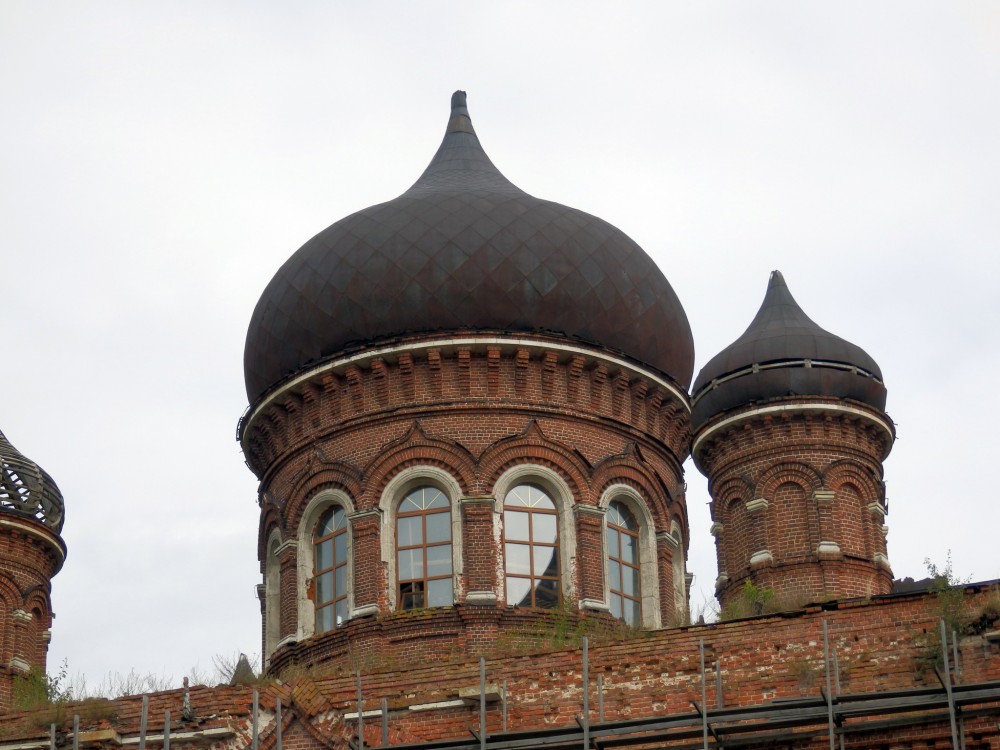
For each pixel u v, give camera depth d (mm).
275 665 50938
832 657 41844
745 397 58688
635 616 51156
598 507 50969
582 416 51688
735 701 42125
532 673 43812
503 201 53188
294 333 52688
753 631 42844
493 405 51094
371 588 49781
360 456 51250
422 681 44594
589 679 43312
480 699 42406
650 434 52938
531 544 50469
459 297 51469
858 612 42344
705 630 43188
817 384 58250
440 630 48906
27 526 55781
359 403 51688
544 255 52125
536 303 51719
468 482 50438
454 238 52062
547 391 51656
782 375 58375
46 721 45344
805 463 57875
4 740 45156
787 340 58844
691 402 56656
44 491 56594
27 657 54969
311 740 44219
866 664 41750
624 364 52375
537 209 53250
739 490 58438
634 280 53281
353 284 52094
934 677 40969
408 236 52219
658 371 53156
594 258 52688
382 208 53531
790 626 42625
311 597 51062
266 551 52875
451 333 51281
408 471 50719
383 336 51781
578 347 51812
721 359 59594
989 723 39344
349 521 50750
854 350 59000
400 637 49031
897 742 39719
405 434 51000
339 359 51812
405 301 51625
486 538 49875
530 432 51031
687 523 53906
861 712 39562
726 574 58031
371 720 44219
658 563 51750
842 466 57906
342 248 52688
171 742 44656
